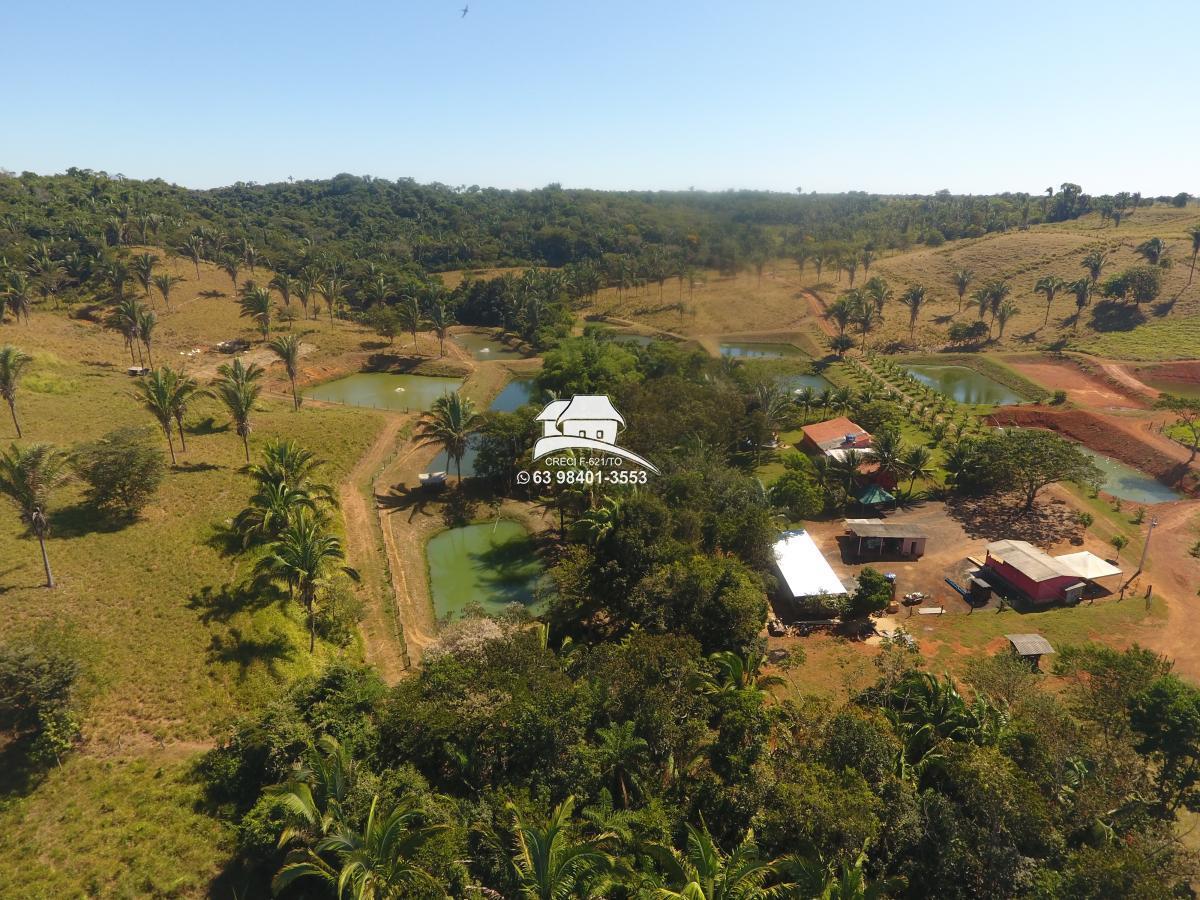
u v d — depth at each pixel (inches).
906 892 940.6
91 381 3201.3
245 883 960.3
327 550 1631.4
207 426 2832.2
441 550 2279.8
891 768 1039.0
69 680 1188.5
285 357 3314.5
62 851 989.8
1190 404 3378.4
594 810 976.3
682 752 1133.1
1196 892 946.7
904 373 4244.6
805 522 2418.8
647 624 1547.7
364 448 2913.4
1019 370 4414.4
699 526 1893.5
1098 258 5241.1
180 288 5383.9
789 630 1745.8
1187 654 1631.4
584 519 1823.3
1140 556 2124.8
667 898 791.1
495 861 892.6
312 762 978.7
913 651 1486.2
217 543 1887.3
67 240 5511.8
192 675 1398.9
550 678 1207.6
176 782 1135.6
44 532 1565.0
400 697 1154.0
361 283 6053.2
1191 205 7657.5
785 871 874.8
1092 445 3201.3
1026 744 1082.1
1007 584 1972.2
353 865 806.5
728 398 2920.8
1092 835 964.6
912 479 2600.9
